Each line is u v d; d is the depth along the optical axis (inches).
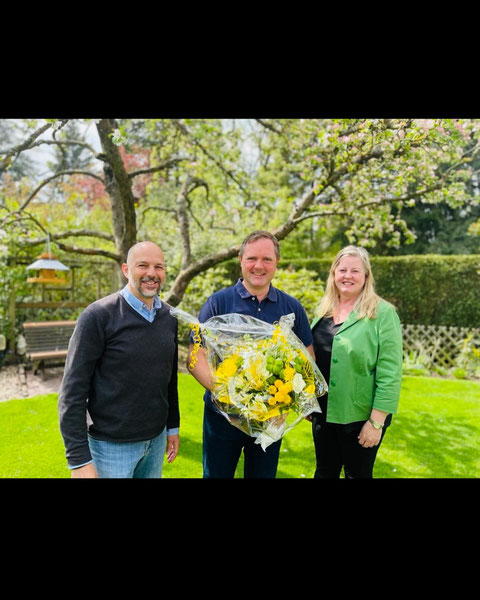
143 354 64.5
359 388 79.1
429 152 136.2
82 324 62.4
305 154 184.7
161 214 327.6
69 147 513.0
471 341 233.8
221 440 74.5
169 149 233.5
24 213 199.9
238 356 64.8
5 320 241.9
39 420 145.4
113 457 64.5
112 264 279.1
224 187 234.5
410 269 294.5
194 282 265.4
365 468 80.4
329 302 88.0
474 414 157.9
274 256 72.7
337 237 545.3
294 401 65.1
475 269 274.1
